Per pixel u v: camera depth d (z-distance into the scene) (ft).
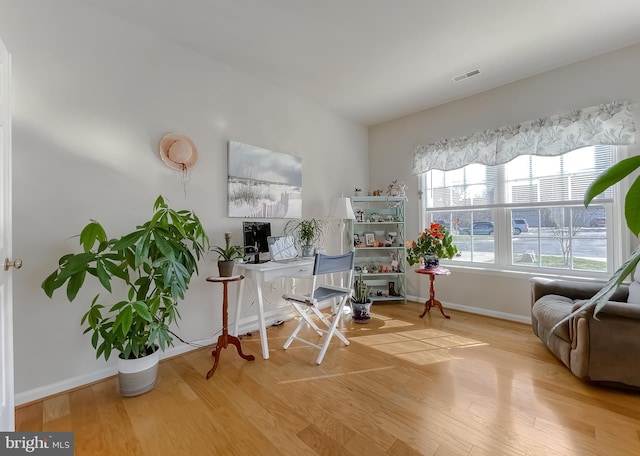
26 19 5.49
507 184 10.03
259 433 4.64
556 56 8.22
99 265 5.08
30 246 5.51
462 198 11.14
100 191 6.31
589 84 8.30
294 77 9.29
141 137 6.88
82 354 6.08
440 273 9.74
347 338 8.36
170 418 5.00
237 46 7.68
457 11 6.47
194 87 7.80
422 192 12.11
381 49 7.84
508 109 9.75
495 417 4.94
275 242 8.68
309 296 7.57
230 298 8.51
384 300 11.92
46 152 5.68
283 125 10.02
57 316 5.80
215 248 8.18
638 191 1.62
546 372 6.37
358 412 5.12
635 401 5.31
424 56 8.19
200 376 6.36
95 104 6.25
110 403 5.42
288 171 10.10
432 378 6.18
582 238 8.66
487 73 9.12
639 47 7.62
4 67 4.30
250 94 9.07
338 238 12.19
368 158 13.80
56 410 5.23
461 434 4.57
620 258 7.99
